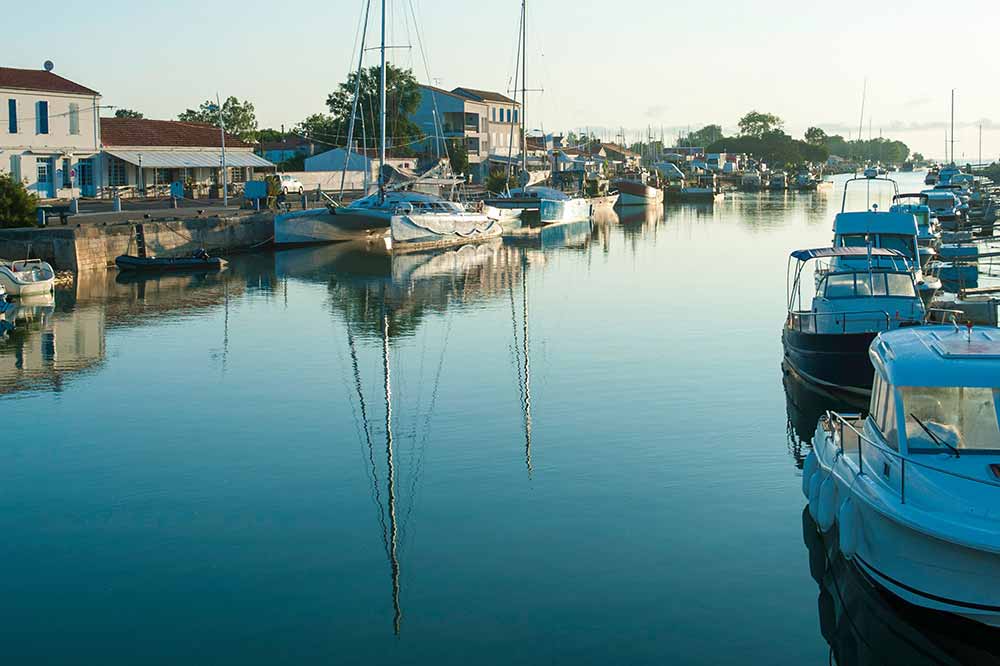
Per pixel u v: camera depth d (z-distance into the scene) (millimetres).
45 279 34906
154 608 11102
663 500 14141
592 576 11719
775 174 154250
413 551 12516
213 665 9906
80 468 15992
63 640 10422
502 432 17688
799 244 54375
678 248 52906
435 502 14227
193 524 13531
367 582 11664
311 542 12852
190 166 63594
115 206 51125
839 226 26859
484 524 13375
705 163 174000
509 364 23344
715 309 31203
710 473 15281
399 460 16203
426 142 95688
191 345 26359
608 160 146000
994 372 11242
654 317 29844
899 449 10938
